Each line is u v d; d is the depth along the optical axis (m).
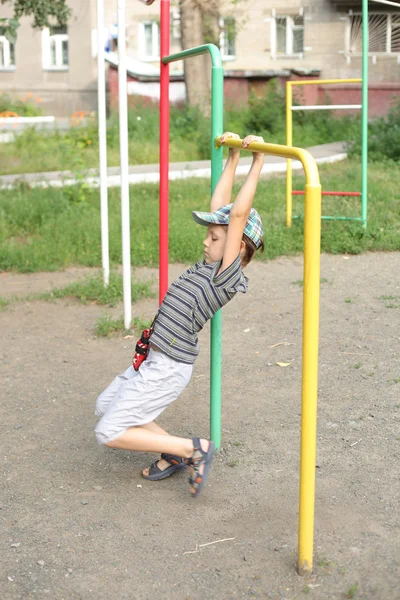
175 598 2.94
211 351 4.04
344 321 6.53
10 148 17.31
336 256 9.03
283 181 13.84
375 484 3.78
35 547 3.31
